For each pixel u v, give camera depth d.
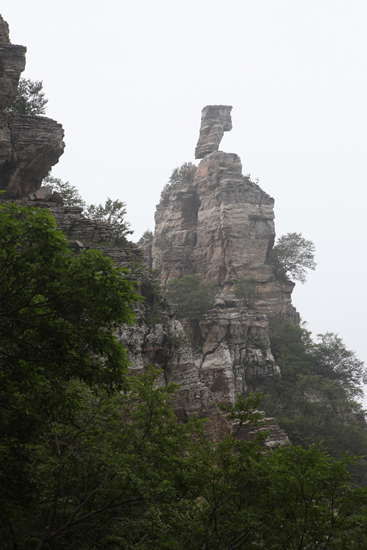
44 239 21.66
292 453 24.44
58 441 25.42
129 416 27.38
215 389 84.00
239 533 23.41
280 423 83.38
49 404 22.00
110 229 51.47
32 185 58.78
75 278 21.80
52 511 23.36
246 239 117.44
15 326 21.84
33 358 21.73
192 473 24.09
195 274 119.25
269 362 91.75
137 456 24.00
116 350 22.69
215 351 88.19
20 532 22.55
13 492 21.52
